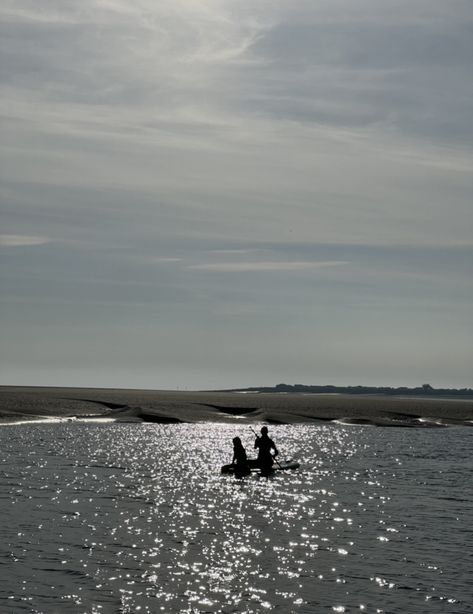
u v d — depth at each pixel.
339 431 79.44
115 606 14.66
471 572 18.06
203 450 50.69
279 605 15.05
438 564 18.77
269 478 35.88
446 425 98.31
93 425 75.69
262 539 21.06
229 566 17.89
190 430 72.88
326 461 45.41
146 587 15.98
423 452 53.78
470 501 29.80
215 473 37.34
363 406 167.62
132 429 71.06
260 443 37.97
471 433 80.94
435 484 35.09
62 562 17.77
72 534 20.86
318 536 21.73
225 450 51.28
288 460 44.62
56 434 60.53
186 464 41.16
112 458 42.75
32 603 14.66
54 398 135.50
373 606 15.18
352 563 18.61
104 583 16.16
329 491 31.59
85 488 29.97
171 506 26.33
